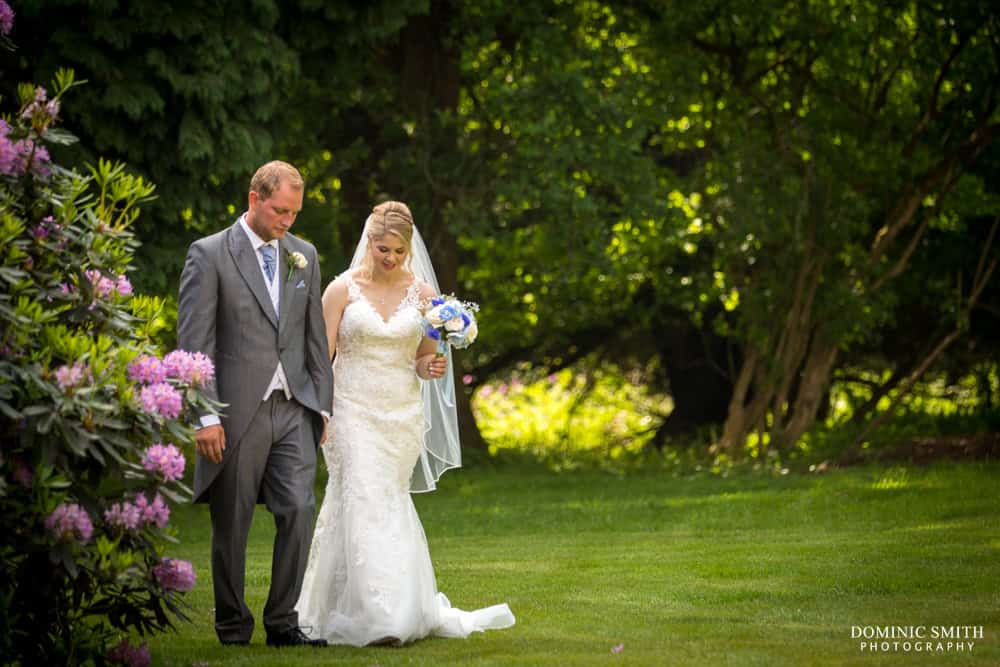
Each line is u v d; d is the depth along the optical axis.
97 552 8.05
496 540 17.11
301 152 25.62
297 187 9.83
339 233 28.94
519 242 33.62
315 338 10.02
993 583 11.82
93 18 18.72
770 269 27.91
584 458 31.80
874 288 27.20
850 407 38.00
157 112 19.88
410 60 27.70
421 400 10.55
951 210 28.33
